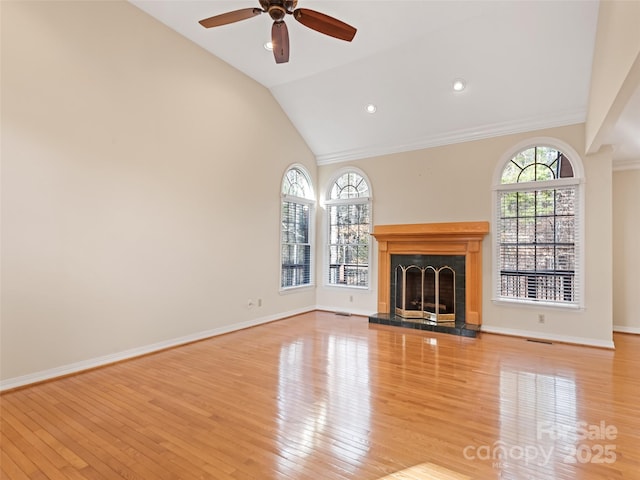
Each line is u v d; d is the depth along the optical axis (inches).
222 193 186.4
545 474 71.7
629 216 203.2
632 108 128.7
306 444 82.3
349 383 119.1
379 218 232.4
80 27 128.6
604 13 119.2
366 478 70.2
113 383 118.9
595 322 166.9
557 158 179.2
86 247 130.7
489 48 157.4
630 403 104.8
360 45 166.6
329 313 244.8
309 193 255.1
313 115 226.5
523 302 182.4
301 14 103.1
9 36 111.0
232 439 84.4
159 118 155.7
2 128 109.9
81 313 129.4
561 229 177.5
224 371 130.6
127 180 143.6
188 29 160.6
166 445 81.8
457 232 193.5
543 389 114.7
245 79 199.9
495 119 188.7
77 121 127.8
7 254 111.6
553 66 156.8
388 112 205.9
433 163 212.1
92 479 70.0
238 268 196.2
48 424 91.4
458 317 198.5
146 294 150.9
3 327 111.0
